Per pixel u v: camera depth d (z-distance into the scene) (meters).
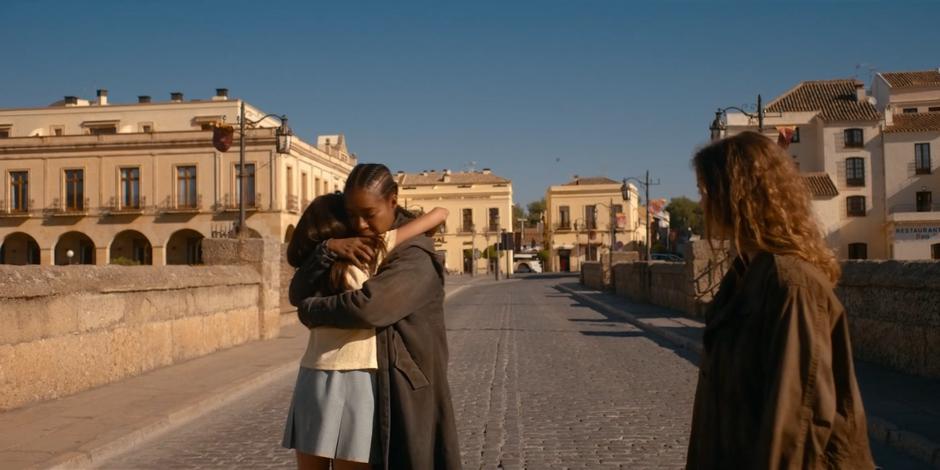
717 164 2.34
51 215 57.31
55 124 61.81
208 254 15.43
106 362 9.93
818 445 1.98
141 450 7.01
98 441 6.81
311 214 3.37
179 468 6.39
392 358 3.07
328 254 3.18
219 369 11.29
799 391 2.00
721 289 2.36
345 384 3.12
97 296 9.74
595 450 6.73
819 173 58.91
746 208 2.22
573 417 8.20
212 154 56.09
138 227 56.75
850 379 2.09
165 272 11.66
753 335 2.14
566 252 93.56
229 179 55.81
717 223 2.34
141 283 10.73
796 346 2.02
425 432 3.04
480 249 90.25
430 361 3.11
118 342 10.23
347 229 3.29
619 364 12.40
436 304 3.20
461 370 11.97
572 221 93.69
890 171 57.94
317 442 3.11
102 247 57.16
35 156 57.72
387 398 3.06
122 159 57.06
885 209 57.97
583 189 93.50
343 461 3.14
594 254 92.94
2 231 57.75
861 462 2.08
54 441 6.81
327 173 65.88
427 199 91.00
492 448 6.84
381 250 3.17
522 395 9.62
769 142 2.33
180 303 12.09
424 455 3.03
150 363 11.09
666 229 103.69
